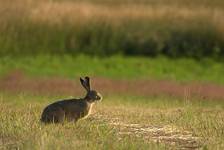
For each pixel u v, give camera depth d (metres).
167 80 92.69
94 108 63.66
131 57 106.88
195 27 112.94
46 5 113.12
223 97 77.88
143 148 40.34
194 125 50.19
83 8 115.50
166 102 71.38
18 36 108.00
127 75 97.06
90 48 109.19
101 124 49.38
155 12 117.00
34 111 55.16
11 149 40.59
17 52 105.88
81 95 78.00
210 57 107.38
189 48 109.31
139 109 63.84
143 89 82.94
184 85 86.94
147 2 125.31
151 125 51.22
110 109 63.38
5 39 107.06
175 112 59.00
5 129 45.56
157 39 110.00
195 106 64.94
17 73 92.06
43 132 43.38
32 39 108.31
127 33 111.69
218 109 65.88
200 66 103.81
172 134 47.41
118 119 54.44
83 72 97.44
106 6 120.12
